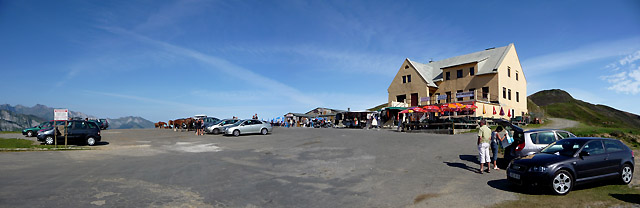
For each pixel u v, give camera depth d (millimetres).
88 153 15305
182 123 36969
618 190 7977
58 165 11352
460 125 26219
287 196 7695
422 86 41719
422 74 43844
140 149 17750
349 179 9719
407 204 7086
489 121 30562
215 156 14586
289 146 18141
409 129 28562
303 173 10633
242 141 21734
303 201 7277
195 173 10344
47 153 14750
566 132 11164
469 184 9047
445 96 34594
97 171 10289
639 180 8945
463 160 12992
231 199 7320
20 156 13461
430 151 15250
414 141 19047
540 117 39312
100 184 8352
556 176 7648
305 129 34406
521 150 10586
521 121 32406
